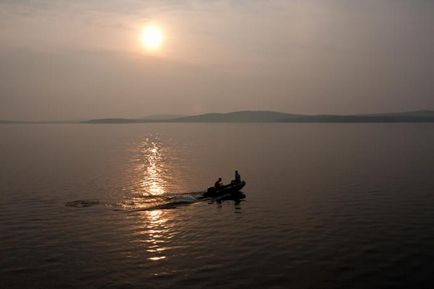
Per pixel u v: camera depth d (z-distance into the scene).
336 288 23.72
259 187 52.53
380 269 26.09
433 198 44.66
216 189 46.50
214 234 33.44
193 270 26.39
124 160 85.19
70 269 26.70
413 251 28.92
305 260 27.67
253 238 32.28
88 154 99.44
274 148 111.25
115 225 36.06
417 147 108.56
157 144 136.62
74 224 36.38
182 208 41.97
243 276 25.42
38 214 39.75
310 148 109.38
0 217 38.69
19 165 76.38
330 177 59.44
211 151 104.94
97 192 50.19
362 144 121.62
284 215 38.84
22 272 26.27
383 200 44.09
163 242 31.66
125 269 26.64
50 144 136.38
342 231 33.59
